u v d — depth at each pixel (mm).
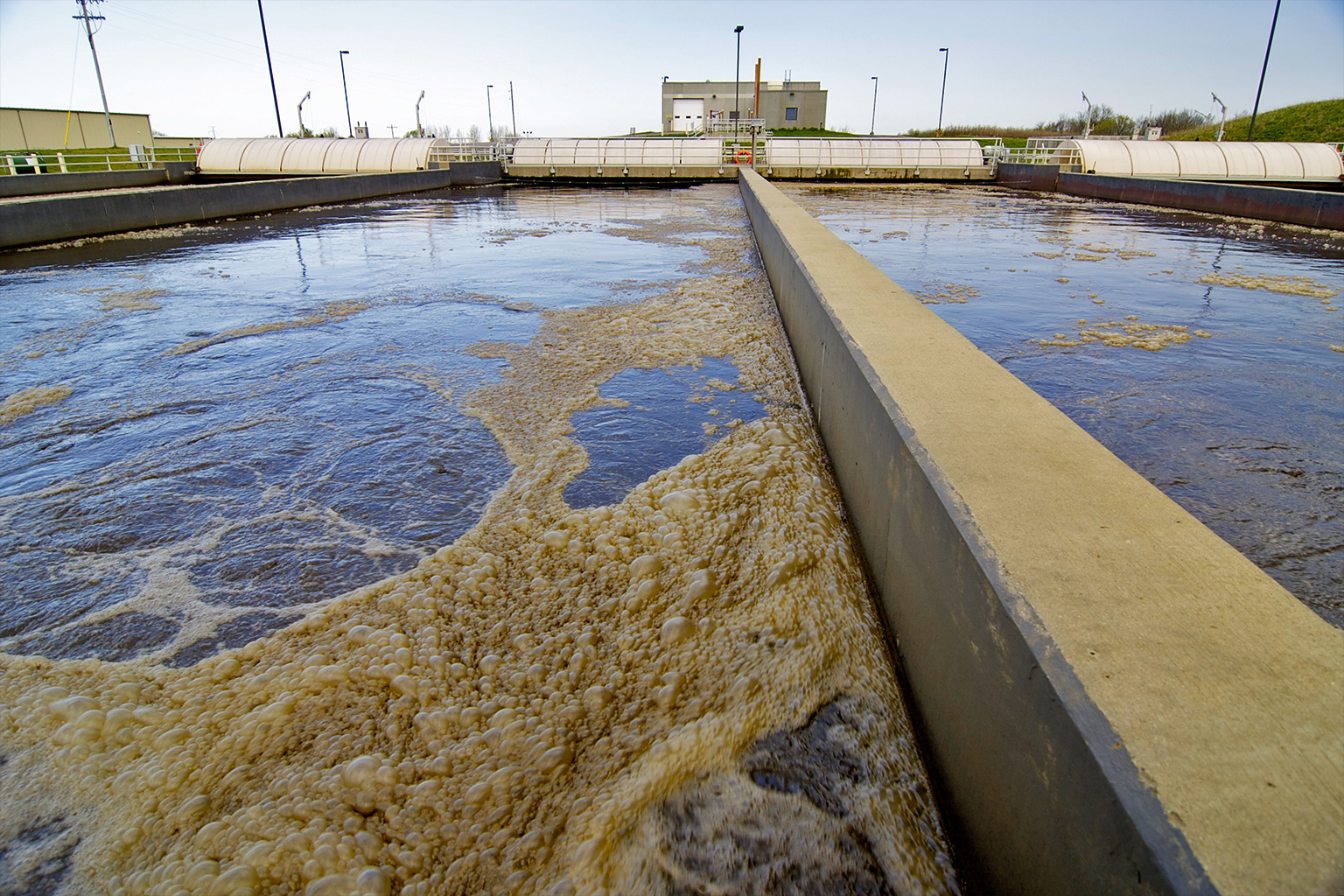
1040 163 17594
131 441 2602
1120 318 4211
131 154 17672
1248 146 15523
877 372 1696
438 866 1048
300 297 4988
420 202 13742
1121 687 720
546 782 1183
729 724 1292
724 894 997
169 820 1134
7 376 3283
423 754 1247
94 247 7539
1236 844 571
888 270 5785
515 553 1887
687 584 1722
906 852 1067
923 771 1212
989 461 1204
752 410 2889
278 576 1803
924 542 1224
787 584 1709
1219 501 2061
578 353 3666
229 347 3754
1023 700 829
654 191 16906
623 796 1151
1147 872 589
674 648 1503
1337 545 1828
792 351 3646
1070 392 2945
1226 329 3938
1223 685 715
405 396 3061
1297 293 4887
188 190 9695
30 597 1727
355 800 1159
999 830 918
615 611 1637
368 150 18891
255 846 1082
